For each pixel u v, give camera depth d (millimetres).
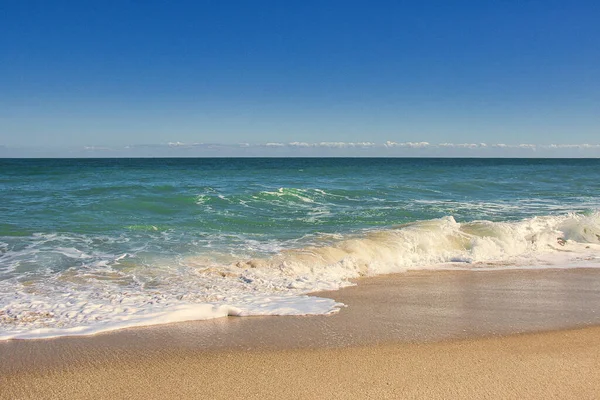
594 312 6816
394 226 13133
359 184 27688
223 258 9883
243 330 5887
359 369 4727
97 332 5734
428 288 8273
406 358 5012
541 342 5520
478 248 11156
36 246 10797
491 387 4355
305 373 4629
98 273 8727
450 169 53250
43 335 5613
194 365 4805
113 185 24031
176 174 37906
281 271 9047
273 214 15969
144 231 12719
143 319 6219
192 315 6402
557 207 18484
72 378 4500
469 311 6832
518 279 9008
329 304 7129
